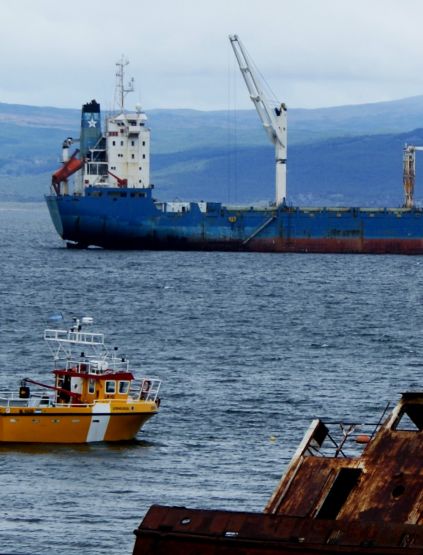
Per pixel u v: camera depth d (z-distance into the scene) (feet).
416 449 365.40
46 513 536.42
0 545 495.00
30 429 652.89
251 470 612.29
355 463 368.68
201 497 561.84
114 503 553.23
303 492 370.12
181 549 371.35
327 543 356.18
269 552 361.51
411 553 347.36
